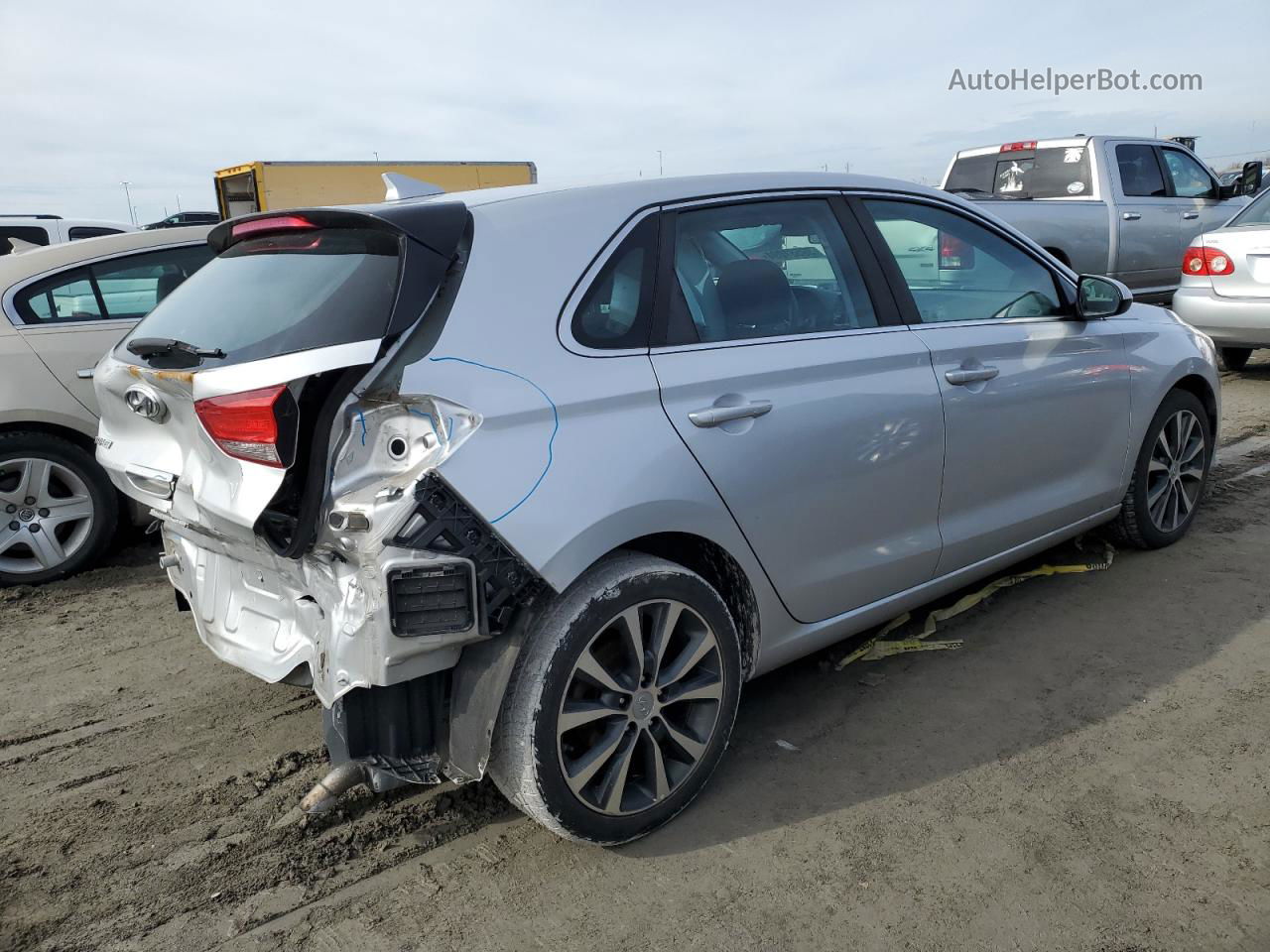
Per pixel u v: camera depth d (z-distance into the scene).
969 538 3.52
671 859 2.61
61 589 4.81
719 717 2.81
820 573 3.05
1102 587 4.21
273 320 2.46
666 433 2.59
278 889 2.54
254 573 2.67
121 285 5.11
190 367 2.44
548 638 2.41
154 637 4.21
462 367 2.30
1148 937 2.24
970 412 3.41
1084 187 10.07
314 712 3.50
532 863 2.61
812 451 2.92
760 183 3.11
